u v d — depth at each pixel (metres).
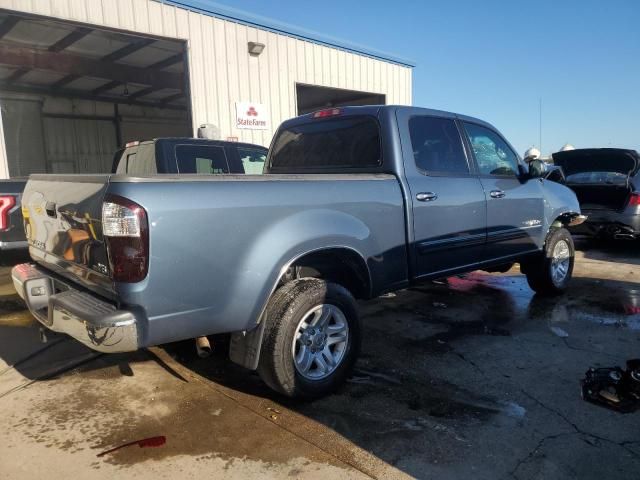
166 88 17.59
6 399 3.40
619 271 7.23
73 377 3.75
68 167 19.64
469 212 4.44
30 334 4.66
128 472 2.58
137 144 6.84
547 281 5.67
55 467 2.62
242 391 3.50
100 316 2.56
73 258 3.05
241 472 2.57
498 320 4.99
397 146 3.97
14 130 18.03
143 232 2.54
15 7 8.23
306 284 3.25
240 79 11.50
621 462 2.61
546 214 5.52
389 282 3.82
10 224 5.96
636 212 8.16
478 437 2.86
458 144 4.57
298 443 2.83
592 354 4.07
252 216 2.93
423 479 2.50
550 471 2.54
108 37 12.55
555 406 3.21
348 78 14.19
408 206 3.88
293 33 12.47
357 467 2.60
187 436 2.91
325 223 3.26
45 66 13.80
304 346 3.27
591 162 9.02
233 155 6.91
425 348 4.24
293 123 4.86
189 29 10.51
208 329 2.85
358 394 3.43
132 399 3.39
